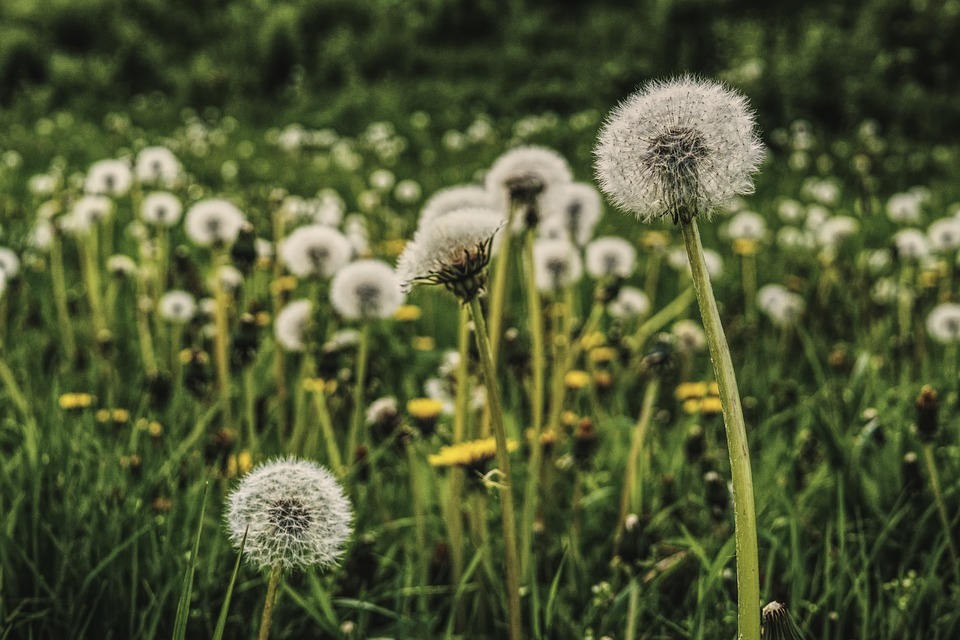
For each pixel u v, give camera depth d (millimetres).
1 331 1123
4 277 962
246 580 721
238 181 2467
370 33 5828
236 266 814
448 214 559
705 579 682
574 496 782
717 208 472
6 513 702
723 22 4777
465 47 5941
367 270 772
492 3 6312
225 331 885
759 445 946
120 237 1769
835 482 788
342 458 850
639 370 1048
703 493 822
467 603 747
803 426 907
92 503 702
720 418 972
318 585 643
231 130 3863
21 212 1745
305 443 864
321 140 3158
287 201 1509
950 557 749
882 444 826
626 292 1207
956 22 4477
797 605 671
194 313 1102
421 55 5516
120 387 1031
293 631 707
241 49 5438
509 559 593
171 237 1502
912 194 2395
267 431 823
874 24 4629
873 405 930
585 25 6145
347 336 1032
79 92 4852
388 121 4098
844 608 682
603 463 905
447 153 3264
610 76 4441
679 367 1154
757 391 1078
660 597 726
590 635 660
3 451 824
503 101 4516
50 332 1215
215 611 696
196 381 848
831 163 2938
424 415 757
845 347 1182
